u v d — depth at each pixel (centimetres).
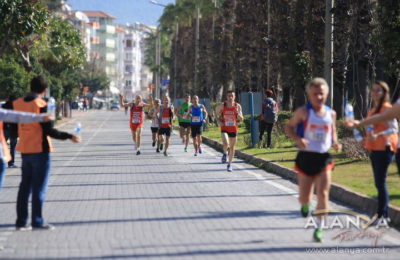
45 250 1455
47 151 1688
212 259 1355
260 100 4538
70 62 9375
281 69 6981
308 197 1534
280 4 6969
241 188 2531
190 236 1599
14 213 1970
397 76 3797
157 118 4878
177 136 7056
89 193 2425
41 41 7800
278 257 1367
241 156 4062
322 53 5884
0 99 7975
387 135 1691
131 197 2305
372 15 4144
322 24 5828
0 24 4794
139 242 1533
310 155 1495
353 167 2959
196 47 12700
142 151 4772
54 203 2177
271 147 4488
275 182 2730
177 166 3534
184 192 2427
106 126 10206
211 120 8731
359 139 1647
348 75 6291
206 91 12850
